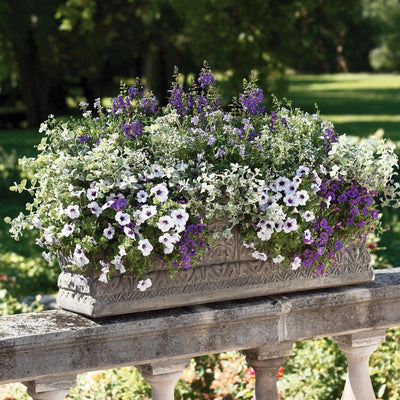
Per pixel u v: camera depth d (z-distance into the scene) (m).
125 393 4.70
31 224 3.18
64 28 25.03
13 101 33.84
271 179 3.16
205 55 17.58
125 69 29.27
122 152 3.15
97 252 2.90
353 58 61.72
